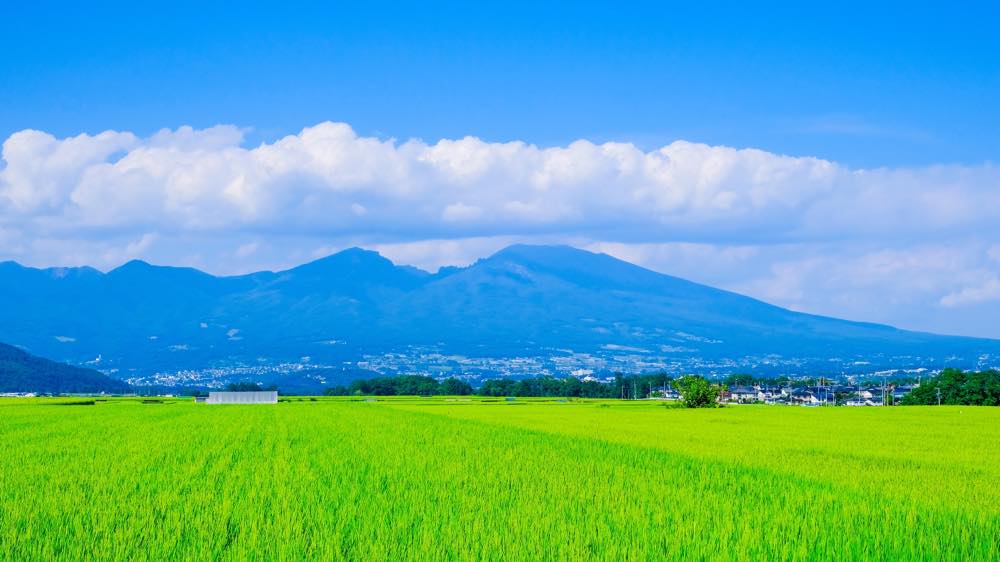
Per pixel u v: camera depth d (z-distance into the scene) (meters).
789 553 13.87
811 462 28.12
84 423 51.53
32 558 12.98
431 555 13.27
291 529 14.92
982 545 14.69
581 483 21.61
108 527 15.04
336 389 186.62
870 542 14.68
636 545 14.11
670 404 104.44
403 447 32.88
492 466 25.64
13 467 24.39
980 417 69.88
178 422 53.59
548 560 13.12
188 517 16.09
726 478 23.34
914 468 26.52
